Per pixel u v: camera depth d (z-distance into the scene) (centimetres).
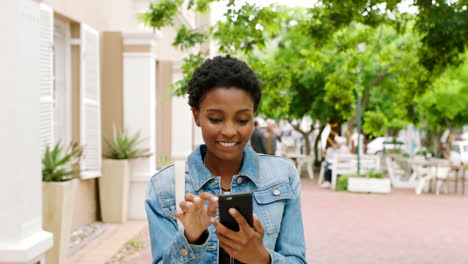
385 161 1586
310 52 752
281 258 133
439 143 2708
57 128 641
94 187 716
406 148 2717
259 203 155
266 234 152
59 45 642
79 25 650
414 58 754
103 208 714
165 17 633
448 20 473
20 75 305
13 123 302
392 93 1661
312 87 1709
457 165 1327
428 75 621
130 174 752
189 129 1126
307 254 606
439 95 1811
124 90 770
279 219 156
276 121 2484
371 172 1323
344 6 531
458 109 1869
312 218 870
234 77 139
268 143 1466
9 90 302
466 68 1736
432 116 2186
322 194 1241
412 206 1034
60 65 644
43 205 419
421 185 1282
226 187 158
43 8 527
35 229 323
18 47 303
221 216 122
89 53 665
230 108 139
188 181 156
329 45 767
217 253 149
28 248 300
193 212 127
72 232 631
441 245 658
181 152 1127
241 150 146
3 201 301
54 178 440
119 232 653
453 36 495
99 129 691
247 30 593
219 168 158
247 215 123
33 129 322
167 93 1069
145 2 913
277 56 1714
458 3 477
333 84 903
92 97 674
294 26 652
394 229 770
